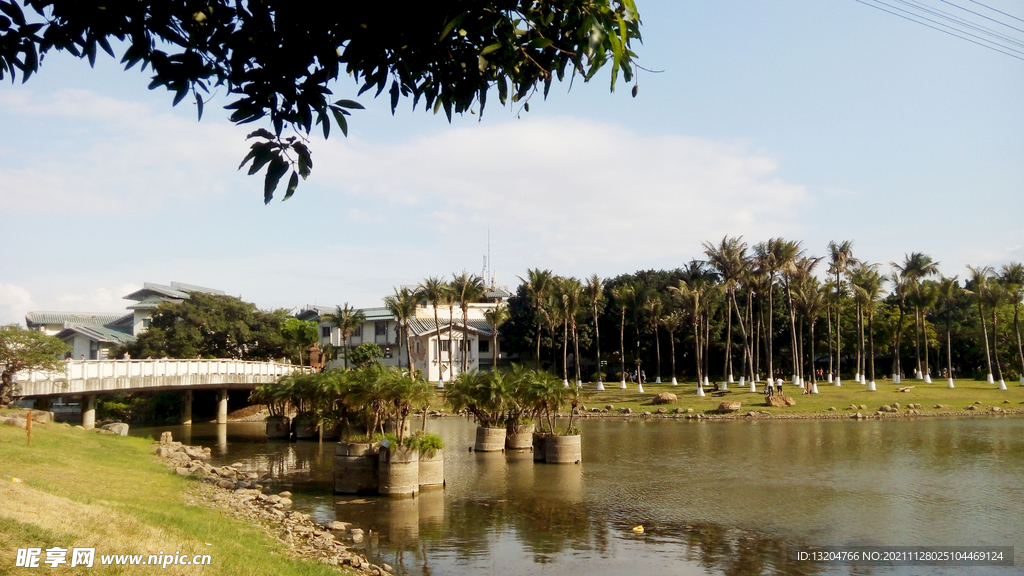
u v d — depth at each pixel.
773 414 63.47
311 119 5.48
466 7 5.24
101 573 11.09
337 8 5.15
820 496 27.12
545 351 99.75
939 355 99.06
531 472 33.47
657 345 86.31
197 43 5.42
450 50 5.84
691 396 73.56
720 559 18.84
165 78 5.20
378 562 18.52
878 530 21.78
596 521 23.12
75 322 95.62
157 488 24.03
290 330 86.94
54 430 36.28
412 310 87.62
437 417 70.31
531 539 20.84
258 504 24.66
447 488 29.08
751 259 76.31
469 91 5.96
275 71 5.18
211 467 32.53
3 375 35.38
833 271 78.56
